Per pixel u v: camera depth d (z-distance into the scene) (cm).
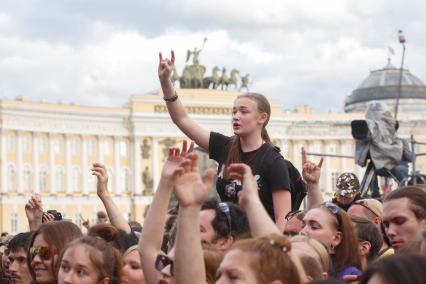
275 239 618
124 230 1162
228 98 11925
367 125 1972
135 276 945
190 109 11794
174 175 725
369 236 1001
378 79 12531
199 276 712
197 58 12025
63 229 959
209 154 1123
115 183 11550
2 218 10619
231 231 898
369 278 464
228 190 1080
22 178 10856
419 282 454
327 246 910
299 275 615
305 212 1023
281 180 1059
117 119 11606
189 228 717
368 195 2039
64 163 11244
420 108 12319
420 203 850
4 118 10725
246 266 603
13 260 1125
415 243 663
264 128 1098
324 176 12038
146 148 11656
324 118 12106
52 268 948
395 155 1988
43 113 11038
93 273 821
